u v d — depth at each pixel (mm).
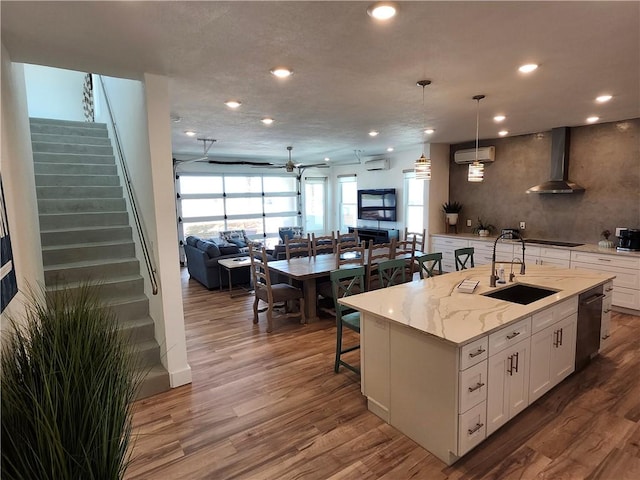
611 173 5145
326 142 6719
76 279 3566
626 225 5055
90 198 4422
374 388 2674
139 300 3523
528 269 3801
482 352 2174
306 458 2271
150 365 3225
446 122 4926
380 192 9023
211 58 2537
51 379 1272
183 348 3174
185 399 2951
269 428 2568
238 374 3359
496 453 2277
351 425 2582
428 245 7277
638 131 4863
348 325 3180
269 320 4406
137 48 2346
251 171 9758
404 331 2377
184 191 8859
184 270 8367
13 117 2354
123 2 1773
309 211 10875
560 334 2840
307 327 4547
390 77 2986
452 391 2105
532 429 2494
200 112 4156
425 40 2291
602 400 2824
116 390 1460
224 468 2203
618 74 2953
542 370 2697
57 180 4461
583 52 2498
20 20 1926
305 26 2078
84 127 5371
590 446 2322
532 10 1922
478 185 6879
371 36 2219
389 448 2342
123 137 4188
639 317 4555
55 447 1197
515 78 3029
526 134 6070
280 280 5789
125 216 4324
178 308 3129
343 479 2096
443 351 2137
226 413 2756
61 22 1966
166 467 2215
